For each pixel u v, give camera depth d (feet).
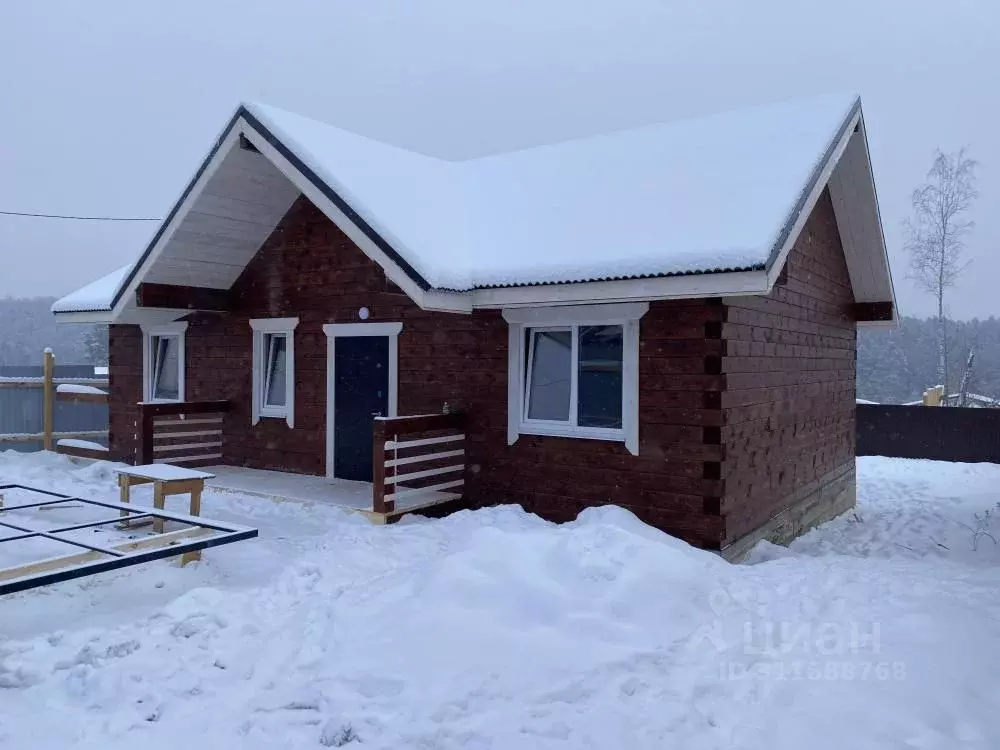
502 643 15.02
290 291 36.96
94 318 40.63
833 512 39.27
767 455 29.48
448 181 35.96
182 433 37.86
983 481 50.83
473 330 30.91
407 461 28.94
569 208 29.86
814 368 35.83
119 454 44.93
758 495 28.55
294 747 12.41
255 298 38.24
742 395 26.78
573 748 11.80
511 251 27.96
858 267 41.34
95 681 14.55
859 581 20.34
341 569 21.07
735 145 30.12
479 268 27.61
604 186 30.83
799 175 25.89
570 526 24.85
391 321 33.35
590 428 27.86
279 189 35.04
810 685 13.38
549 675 13.99
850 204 37.14
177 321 41.70
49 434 48.85
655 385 26.22
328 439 35.68
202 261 36.50
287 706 13.61
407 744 12.25
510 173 35.94
